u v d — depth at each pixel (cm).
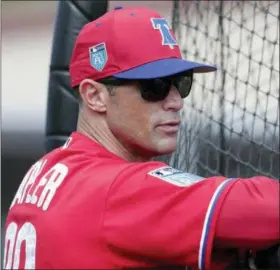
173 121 774
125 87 770
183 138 1038
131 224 700
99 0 999
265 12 1014
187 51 1045
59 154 796
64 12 1006
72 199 733
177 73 758
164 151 774
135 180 717
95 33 787
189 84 786
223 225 685
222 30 1028
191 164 1033
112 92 779
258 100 1041
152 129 771
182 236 692
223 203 686
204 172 1030
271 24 1048
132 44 766
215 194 689
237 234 685
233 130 1027
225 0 1032
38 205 762
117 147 795
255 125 1038
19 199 811
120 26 774
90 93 794
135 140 779
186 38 1046
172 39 784
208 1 1037
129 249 706
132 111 771
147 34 772
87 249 715
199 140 1038
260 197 686
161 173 723
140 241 700
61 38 1007
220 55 1035
